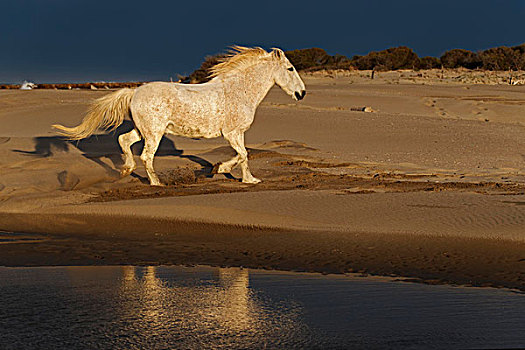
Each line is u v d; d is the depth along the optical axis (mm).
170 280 8344
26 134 32844
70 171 18797
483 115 50719
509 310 6988
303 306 7137
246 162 17703
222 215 12742
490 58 114188
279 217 12539
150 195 15367
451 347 5809
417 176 19609
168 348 5883
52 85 88125
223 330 6375
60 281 8273
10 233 11578
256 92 17344
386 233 11195
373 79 94500
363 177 19266
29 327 6430
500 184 17219
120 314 6852
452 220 11977
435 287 8023
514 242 10352
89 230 11789
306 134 33969
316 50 134875
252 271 8930
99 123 16750
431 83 87562
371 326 6418
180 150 26141
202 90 16656
